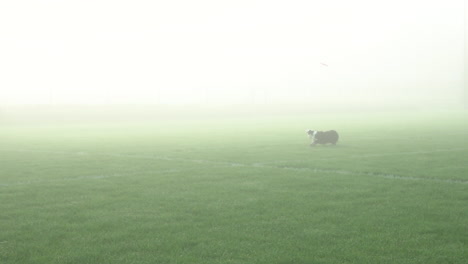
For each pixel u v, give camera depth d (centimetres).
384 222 1276
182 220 1327
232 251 1063
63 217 1372
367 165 2330
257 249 1073
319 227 1237
